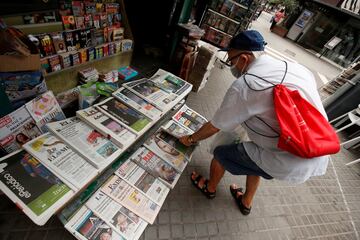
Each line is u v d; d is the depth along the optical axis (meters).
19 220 1.36
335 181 2.89
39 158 1.14
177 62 3.76
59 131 1.31
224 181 2.18
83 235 1.22
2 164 1.07
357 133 4.08
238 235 1.77
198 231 1.68
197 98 3.37
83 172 1.15
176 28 3.46
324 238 2.07
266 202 2.17
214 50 3.15
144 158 1.75
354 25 11.01
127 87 1.83
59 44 1.99
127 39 2.90
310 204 2.36
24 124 1.48
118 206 1.41
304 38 12.72
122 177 1.57
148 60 3.79
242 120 1.21
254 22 13.53
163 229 1.60
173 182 1.67
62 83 2.22
